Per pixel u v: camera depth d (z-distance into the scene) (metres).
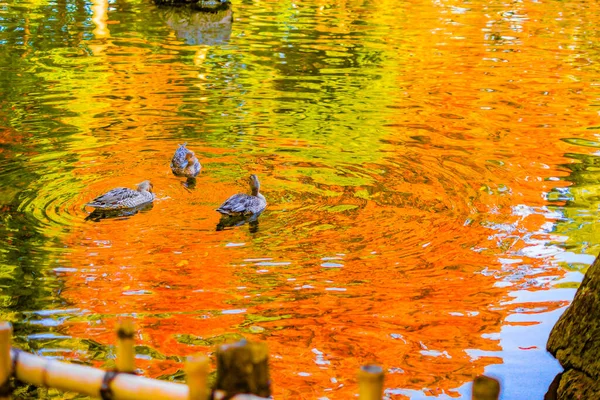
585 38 25.11
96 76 18.89
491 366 7.83
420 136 15.19
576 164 13.87
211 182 12.75
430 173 13.26
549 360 7.96
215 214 11.57
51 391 7.25
